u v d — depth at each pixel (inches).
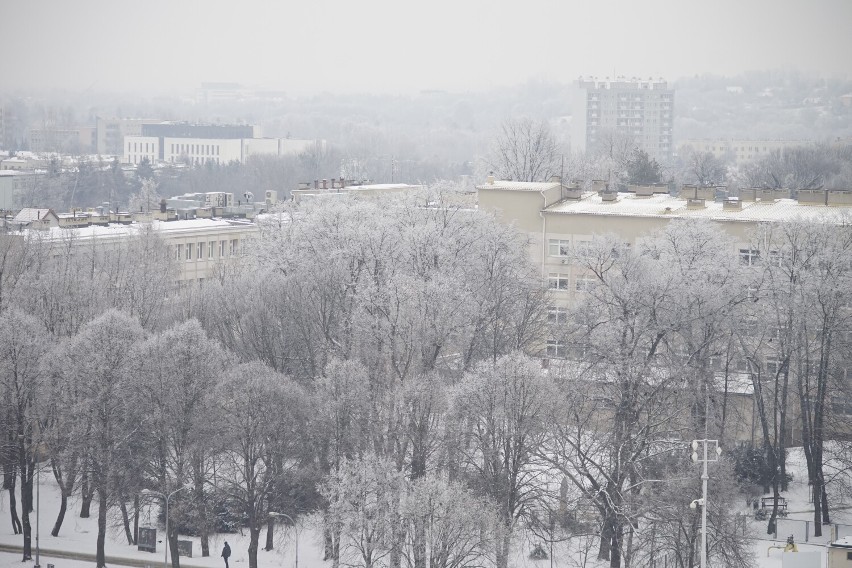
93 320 6274.6
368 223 7327.8
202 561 5846.5
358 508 5300.2
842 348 6215.6
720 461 5324.8
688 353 6112.2
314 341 6870.1
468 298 6540.4
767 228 7145.7
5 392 5979.3
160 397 5777.6
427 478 5177.2
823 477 6043.3
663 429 5693.9
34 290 7278.5
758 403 6412.4
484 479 5452.8
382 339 6412.4
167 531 5669.3
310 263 7130.9
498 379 5551.2
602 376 5738.2
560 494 5816.9
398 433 5733.3
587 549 5462.6
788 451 6653.5
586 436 6058.1
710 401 5940.0
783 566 5132.9
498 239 7332.7
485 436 5541.3
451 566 5012.3
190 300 7859.3
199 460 5777.6
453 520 4990.2
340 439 5797.2
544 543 5679.1
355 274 7052.2
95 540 6151.6
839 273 6254.9
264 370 5905.5
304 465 5846.5
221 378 5880.9
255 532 5634.8
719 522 5049.2
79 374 5851.4
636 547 5285.4
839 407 6328.7
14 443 6023.6
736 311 6279.5
